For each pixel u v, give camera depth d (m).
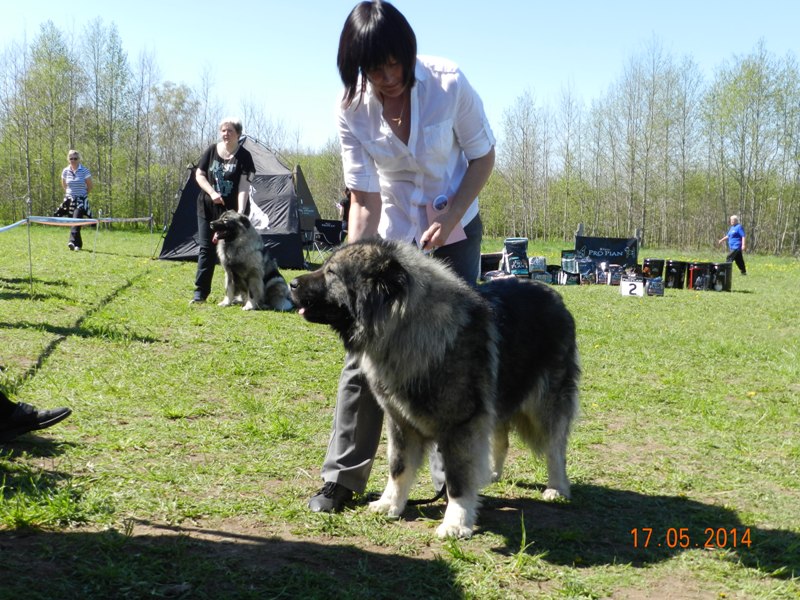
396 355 3.15
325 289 3.26
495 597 2.64
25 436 4.14
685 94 44.56
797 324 11.59
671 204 49.12
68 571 2.56
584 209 50.25
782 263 33.12
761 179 45.28
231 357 6.89
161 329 8.19
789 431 5.39
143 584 2.48
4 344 6.52
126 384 5.53
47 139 43.47
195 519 3.20
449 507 3.29
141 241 25.73
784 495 4.02
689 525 3.52
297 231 16.53
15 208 43.53
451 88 3.43
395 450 3.44
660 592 2.78
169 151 45.44
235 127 10.17
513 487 4.07
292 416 5.10
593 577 2.86
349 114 3.56
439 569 2.84
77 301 9.49
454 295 3.22
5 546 2.73
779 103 42.97
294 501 3.52
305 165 51.53
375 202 3.72
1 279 11.23
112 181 44.16
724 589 2.83
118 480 3.56
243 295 10.56
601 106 46.91
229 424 4.75
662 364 7.87
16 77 42.03
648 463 4.52
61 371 5.73
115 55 43.22
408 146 3.47
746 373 7.58
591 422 5.43
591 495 3.93
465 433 3.22
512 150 49.69
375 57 3.20
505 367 3.48
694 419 5.61
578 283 18.72
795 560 3.11
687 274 18.59
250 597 2.47
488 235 52.72
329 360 7.16
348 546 3.03
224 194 10.30
